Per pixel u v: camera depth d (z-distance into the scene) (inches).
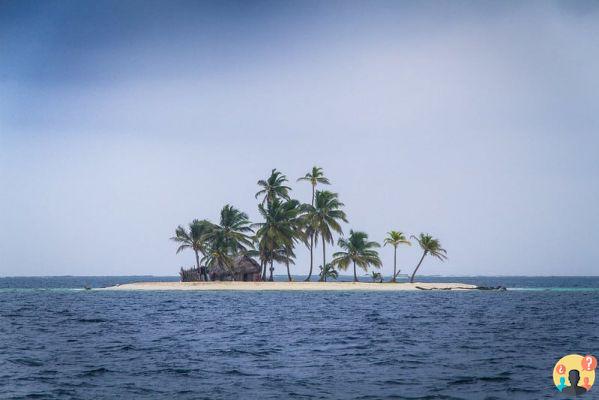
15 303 4507.9
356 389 1245.7
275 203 5979.3
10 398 1168.2
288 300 4613.7
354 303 4320.9
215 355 1734.7
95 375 1405.0
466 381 1331.2
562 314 3425.2
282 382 1321.4
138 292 6033.5
